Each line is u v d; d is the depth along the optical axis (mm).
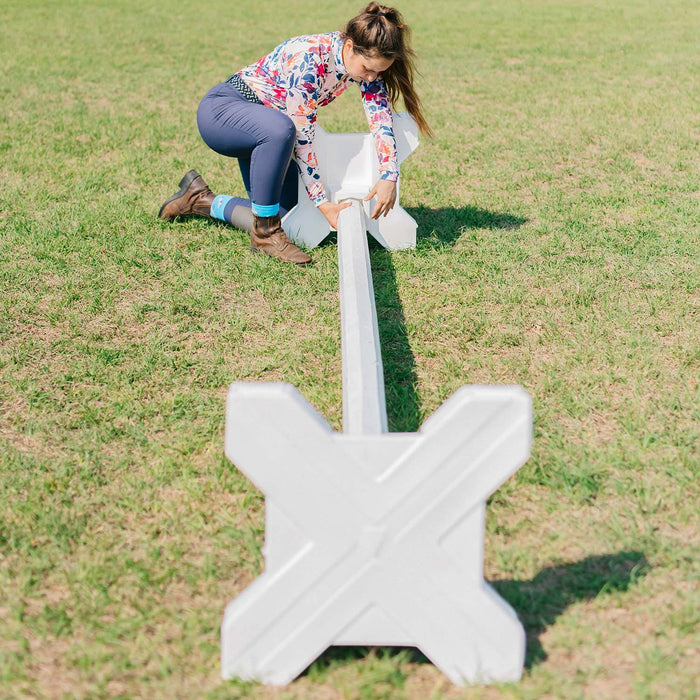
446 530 1714
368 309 2719
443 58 9586
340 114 7129
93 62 9188
